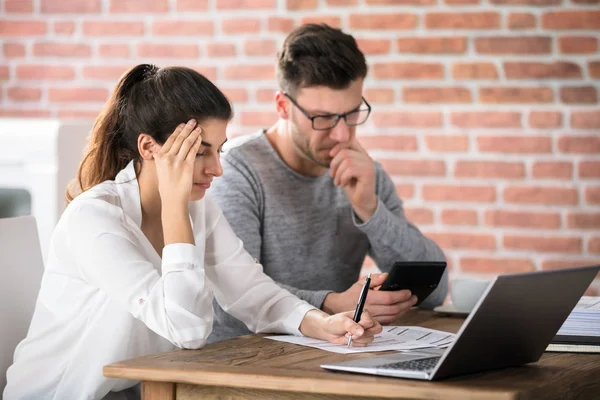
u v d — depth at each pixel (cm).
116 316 217
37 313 226
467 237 429
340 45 281
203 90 223
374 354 205
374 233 293
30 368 224
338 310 255
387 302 249
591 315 214
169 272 210
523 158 424
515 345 185
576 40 418
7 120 375
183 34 448
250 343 219
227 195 288
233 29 445
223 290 247
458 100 427
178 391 187
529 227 424
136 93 228
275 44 441
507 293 168
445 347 213
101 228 215
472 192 428
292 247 296
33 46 461
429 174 431
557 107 421
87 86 458
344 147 288
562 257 422
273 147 302
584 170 420
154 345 224
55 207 367
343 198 307
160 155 219
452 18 426
